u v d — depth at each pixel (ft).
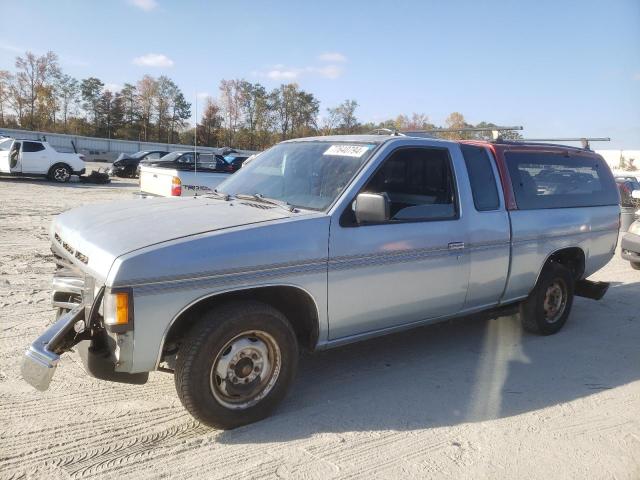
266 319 11.51
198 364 10.77
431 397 13.73
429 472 10.48
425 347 17.30
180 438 11.25
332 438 11.53
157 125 274.36
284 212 12.60
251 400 11.77
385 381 14.58
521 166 17.24
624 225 43.09
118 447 10.80
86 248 10.96
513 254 16.44
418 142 14.39
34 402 12.42
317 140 15.49
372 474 10.34
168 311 10.41
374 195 12.00
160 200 14.30
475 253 15.33
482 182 15.93
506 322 20.33
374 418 12.50
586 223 19.07
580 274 19.76
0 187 62.80
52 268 24.84
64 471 9.93
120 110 270.67
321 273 12.21
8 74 251.39
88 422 11.71
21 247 29.27
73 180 79.30
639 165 165.99
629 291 26.43
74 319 10.51
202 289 10.71
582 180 19.72
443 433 11.98
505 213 16.24
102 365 10.61
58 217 13.61
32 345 10.13
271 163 15.56
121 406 12.51
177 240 10.68
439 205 14.70
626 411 13.42
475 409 13.17
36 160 72.13
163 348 10.60
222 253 10.89
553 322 18.89
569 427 12.48
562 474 10.60
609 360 16.92
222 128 228.22
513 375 15.37
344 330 13.07
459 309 15.61
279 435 11.54
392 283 13.52
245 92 233.14
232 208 13.03
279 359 11.95
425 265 14.14
